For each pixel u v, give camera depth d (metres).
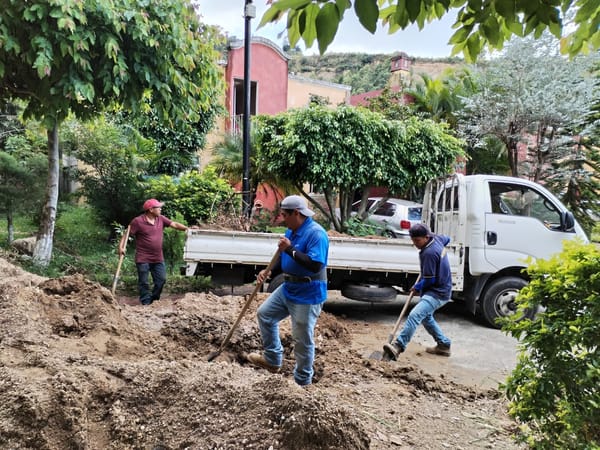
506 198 7.64
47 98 7.19
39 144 11.94
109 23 6.67
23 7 6.06
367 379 4.73
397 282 7.62
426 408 4.14
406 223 13.50
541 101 14.97
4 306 4.19
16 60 6.89
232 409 2.71
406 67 22.50
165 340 4.71
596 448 2.56
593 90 15.54
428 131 10.09
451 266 7.41
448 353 5.95
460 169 17.23
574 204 15.85
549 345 2.89
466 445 3.50
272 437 2.44
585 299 2.79
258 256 7.27
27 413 2.47
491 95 16.19
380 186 10.66
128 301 7.79
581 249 2.93
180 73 7.94
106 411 2.76
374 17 1.57
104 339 4.15
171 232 9.45
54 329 4.20
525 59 15.30
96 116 8.77
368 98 16.75
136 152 12.24
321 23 1.65
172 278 9.37
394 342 5.64
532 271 3.16
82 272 8.79
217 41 8.40
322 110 9.55
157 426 2.68
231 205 10.03
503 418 4.05
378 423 3.69
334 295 9.60
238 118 17.58
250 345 5.09
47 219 8.61
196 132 15.54
